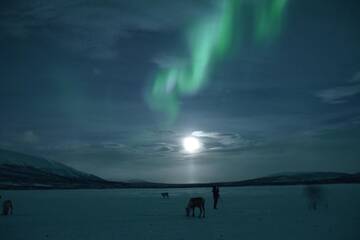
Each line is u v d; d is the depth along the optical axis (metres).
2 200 65.12
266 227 22.30
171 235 19.59
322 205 40.31
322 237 18.12
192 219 27.83
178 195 89.56
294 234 19.25
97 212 36.03
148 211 36.62
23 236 19.81
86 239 18.61
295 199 56.56
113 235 19.84
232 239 18.05
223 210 36.38
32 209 41.22
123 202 55.72
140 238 18.72
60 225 24.80
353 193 69.38
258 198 61.41
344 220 25.45
